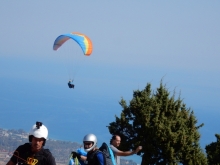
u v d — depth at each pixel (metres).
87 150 14.68
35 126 10.13
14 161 10.26
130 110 40.34
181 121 39.34
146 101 39.81
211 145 43.19
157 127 38.19
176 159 38.62
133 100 40.12
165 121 39.00
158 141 38.34
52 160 10.28
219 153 41.88
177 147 38.59
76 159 15.67
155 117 38.97
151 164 39.28
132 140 39.56
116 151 16.59
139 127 39.81
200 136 40.28
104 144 14.92
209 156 42.22
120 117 40.25
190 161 38.75
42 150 10.28
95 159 14.55
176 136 38.00
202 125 41.12
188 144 38.72
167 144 37.97
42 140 10.16
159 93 40.56
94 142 14.68
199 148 39.62
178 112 39.94
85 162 14.84
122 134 40.12
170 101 40.19
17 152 10.28
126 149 39.47
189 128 39.75
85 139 14.62
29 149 10.29
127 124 39.94
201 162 39.31
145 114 38.88
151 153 38.81
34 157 10.17
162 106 39.91
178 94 40.94
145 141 39.25
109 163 14.50
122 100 40.94
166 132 38.09
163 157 38.84
